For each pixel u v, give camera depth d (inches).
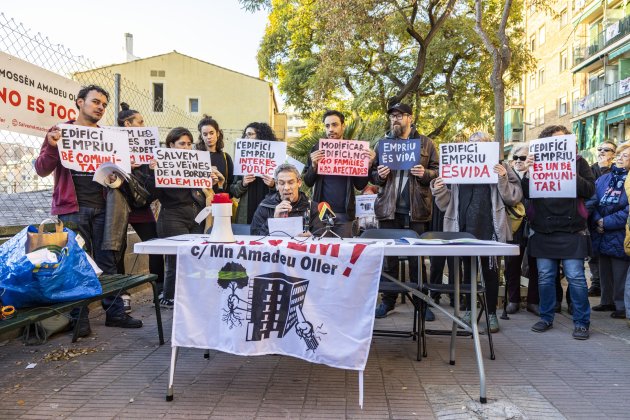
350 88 701.3
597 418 110.8
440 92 711.7
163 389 126.3
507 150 1603.1
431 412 113.2
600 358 155.7
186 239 140.7
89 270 140.3
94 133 175.3
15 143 183.8
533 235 191.8
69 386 128.2
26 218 190.9
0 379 133.0
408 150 196.7
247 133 231.1
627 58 1049.5
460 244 126.3
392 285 158.6
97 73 256.5
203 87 1109.7
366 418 109.9
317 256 114.9
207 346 117.9
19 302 126.0
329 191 209.6
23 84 176.2
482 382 118.6
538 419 110.0
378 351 162.1
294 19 823.1
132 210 210.8
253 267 116.6
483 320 205.9
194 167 203.9
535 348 166.6
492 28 621.3
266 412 112.9
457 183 182.4
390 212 204.2
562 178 179.6
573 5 1235.2
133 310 219.6
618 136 1067.9
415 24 609.9
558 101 1337.4
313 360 113.6
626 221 206.8
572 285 181.9
